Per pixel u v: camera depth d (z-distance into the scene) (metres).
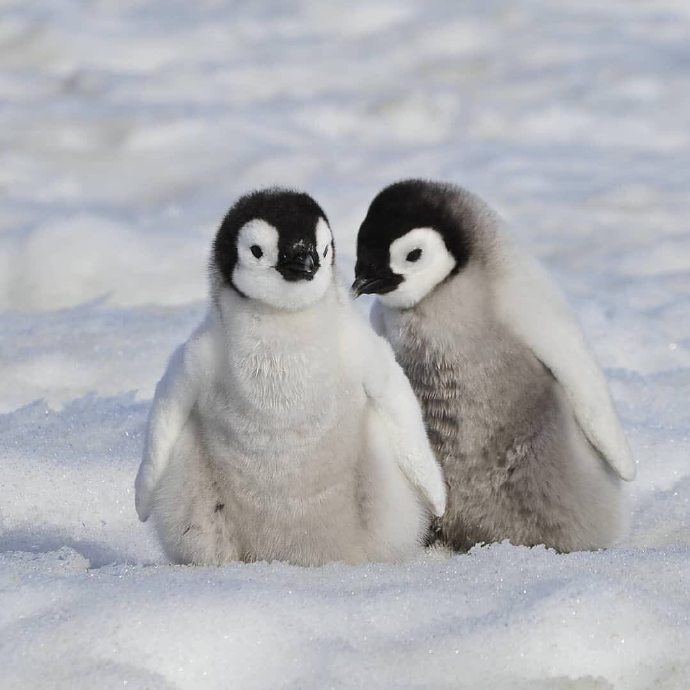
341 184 26.12
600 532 10.78
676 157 28.78
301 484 9.26
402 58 38.16
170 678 7.71
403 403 9.45
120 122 32.31
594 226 23.30
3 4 44.66
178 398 9.24
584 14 41.47
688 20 40.62
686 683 7.95
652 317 17.78
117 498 11.32
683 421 13.98
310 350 8.99
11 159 29.58
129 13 43.84
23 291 19.92
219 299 9.24
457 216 10.89
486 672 7.86
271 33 41.28
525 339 10.59
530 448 10.77
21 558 9.37
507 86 34.84
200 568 9.25
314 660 7.82
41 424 13.13
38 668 7.66
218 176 28.00
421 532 9.96
